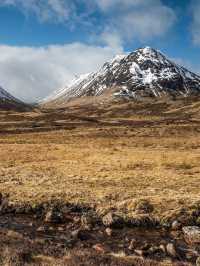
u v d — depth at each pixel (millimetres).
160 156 65625
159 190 38062
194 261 19516
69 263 17141
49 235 23969
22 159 62969
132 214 28625
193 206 30438
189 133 124062
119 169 52688
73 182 42562
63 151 73562
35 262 17234
